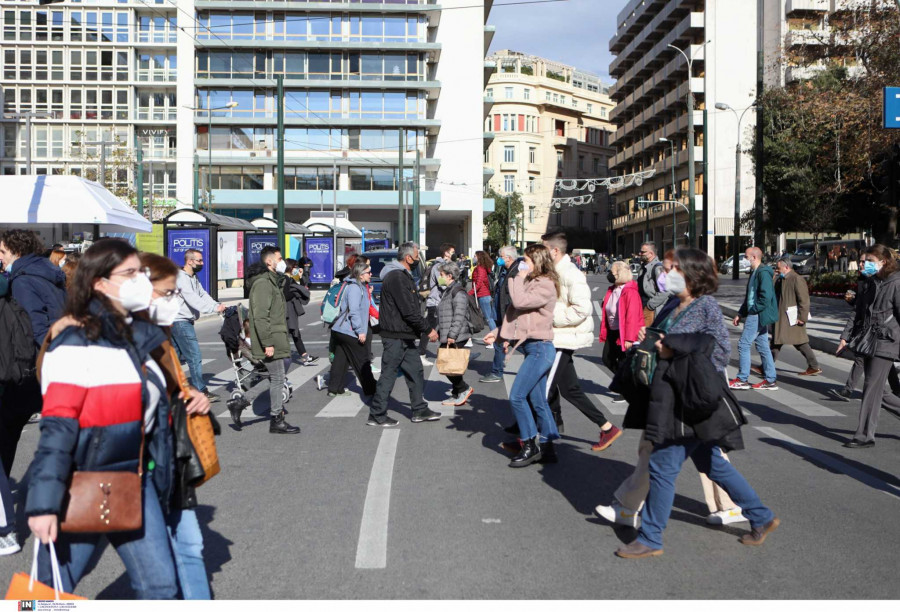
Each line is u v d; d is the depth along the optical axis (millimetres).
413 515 5359
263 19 58469
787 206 42281
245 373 9781
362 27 58719
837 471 6602
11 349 5023
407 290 8406
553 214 99500
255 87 58562
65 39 60281
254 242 35281
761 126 26281
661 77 71938
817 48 27703
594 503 5648
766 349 10883
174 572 3082
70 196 14719
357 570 4363
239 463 6832
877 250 7473
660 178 77250
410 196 59312
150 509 3045
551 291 6508
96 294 2975
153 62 61094
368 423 8555
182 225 27547
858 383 11266
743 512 4781
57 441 2785
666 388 4391
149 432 3098
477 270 14242
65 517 2795
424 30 59062
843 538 4934
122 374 2910
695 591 4090
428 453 7191
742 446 4441
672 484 4504
